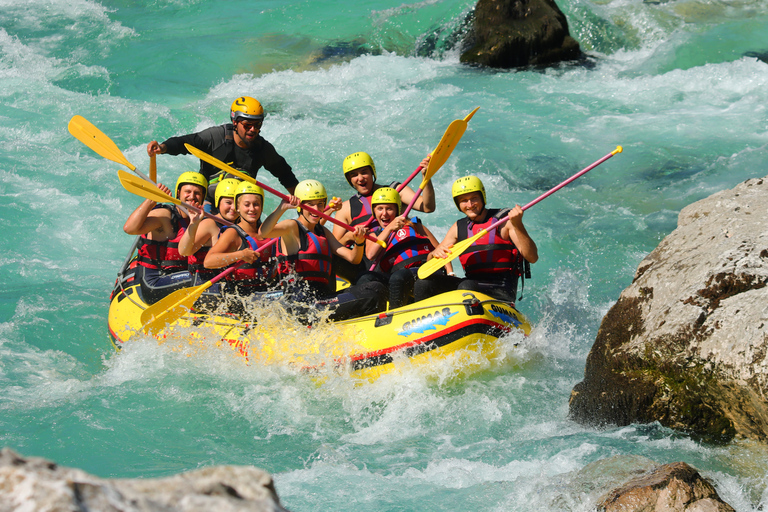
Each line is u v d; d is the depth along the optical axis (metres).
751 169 33.81
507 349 19.53
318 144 39.72
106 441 16.39
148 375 19.70
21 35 58.25
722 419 14.36
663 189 33.16
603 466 13.37
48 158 36.69
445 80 50.22
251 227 20.45
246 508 5.00
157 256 22.84
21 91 45.25
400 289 20.25
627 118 41.84
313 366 19.28
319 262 20.19
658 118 41.41
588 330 22.52
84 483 4.71
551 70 51.72
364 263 22.80
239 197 19.98
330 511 13.36
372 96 47.84
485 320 19.36
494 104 45.00
